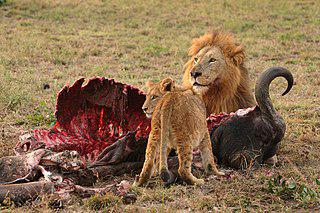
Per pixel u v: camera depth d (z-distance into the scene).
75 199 9.13
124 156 10.61
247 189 9.55
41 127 14.30
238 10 34.09
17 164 9.75
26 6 32.62
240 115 11.04
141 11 33.41
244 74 12.97
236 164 10.84
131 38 27.83
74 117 11.43
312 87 19.30
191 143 9.70
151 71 21.91
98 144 11.27
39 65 22.41
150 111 9.77
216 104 12.48
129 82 19.67
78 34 28.28
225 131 11.02
